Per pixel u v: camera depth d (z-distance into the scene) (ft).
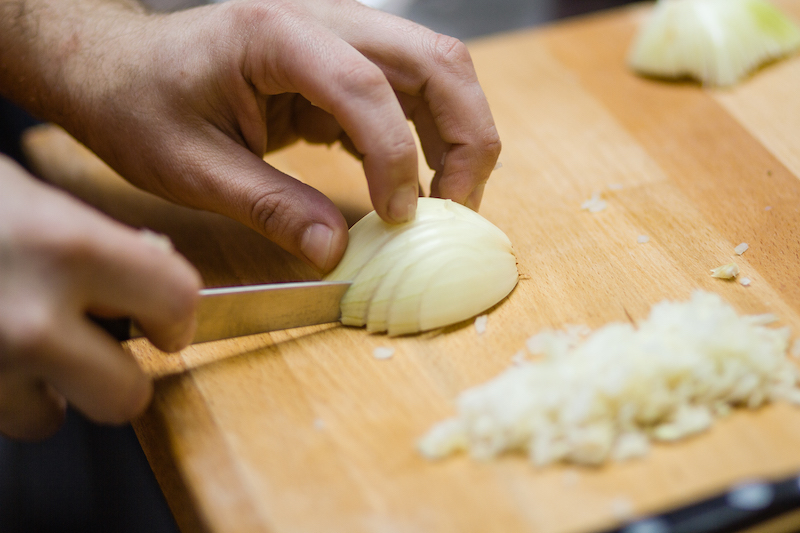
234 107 2.76
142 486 3.31
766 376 2.01
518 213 3.11
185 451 2.04
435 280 2.36
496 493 1.82
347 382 2.25
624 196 3.16
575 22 4.68
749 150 3.41
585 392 1.85
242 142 2.92
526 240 2.91
